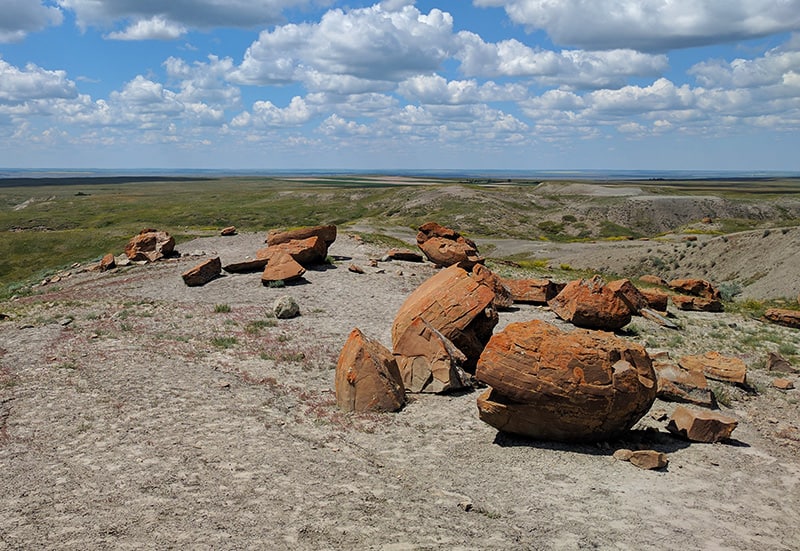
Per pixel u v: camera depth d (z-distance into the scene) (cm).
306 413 1534
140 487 1077
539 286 3228
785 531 1012
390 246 5216
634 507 1066
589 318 2661
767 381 2069
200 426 1401
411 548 891
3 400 1588
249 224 14062
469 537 934
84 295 3478
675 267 6962
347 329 2584
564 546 917
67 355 2083
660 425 1513
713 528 1005
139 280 3834
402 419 1513
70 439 1318
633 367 1348
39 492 1056
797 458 1353
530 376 1305
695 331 2911
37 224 13138
